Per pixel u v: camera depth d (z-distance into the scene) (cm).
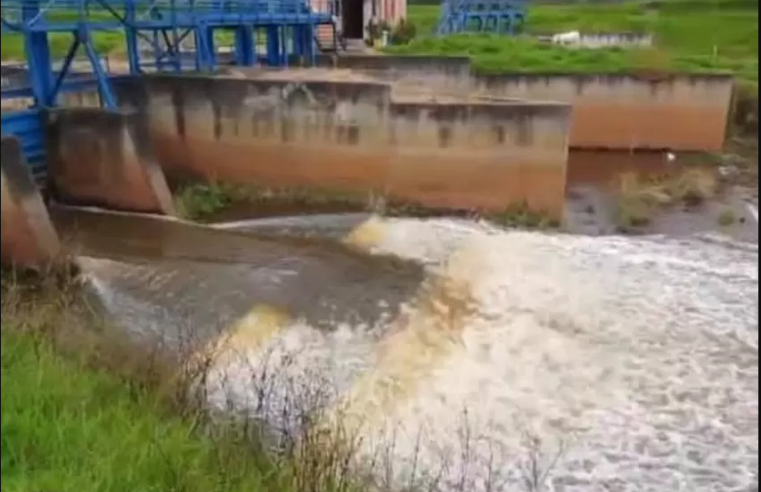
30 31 1738
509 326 1323
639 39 3891
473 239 1752
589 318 1364
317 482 756
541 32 4169
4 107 1964
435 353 1223
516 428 1042
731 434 1048
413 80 2841
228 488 714
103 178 1853
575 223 1956
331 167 2020
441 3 4225
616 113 2861
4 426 712
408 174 1983
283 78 2044
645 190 2241
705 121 2830
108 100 1903
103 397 835
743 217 2003
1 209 1455
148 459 720
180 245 1653
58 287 1358
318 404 978
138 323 1244
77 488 654
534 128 1905
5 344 905
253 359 1141
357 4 3312
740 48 3659
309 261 1580
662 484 951
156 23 2045
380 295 1419
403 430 1013
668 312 1400
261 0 2495
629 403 1114
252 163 2066
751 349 1271
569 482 945
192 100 2061
